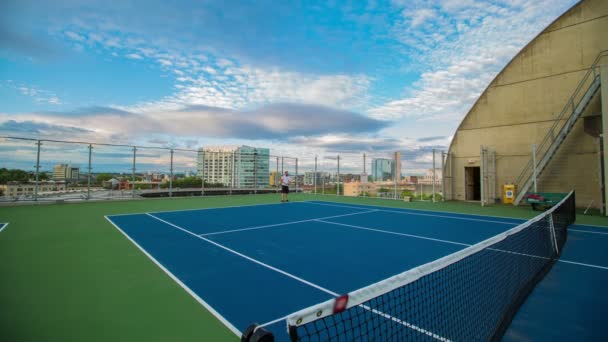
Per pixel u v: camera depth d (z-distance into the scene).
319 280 4.72
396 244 7.27
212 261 5.73
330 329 3.07
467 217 12.16
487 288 4.06
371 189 21.75
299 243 7.33
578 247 7.04
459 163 19.53
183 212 13.16
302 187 26.78
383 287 1.99
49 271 5.06
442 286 4.05
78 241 7.36
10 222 10.09
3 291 4.19
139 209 14.14
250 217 11.77
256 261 5.75
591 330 3.26
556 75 16.03
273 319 3.42
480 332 2.92
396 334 2.88
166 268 5.28
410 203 17.92
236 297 4.04
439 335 2.85
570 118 14.48
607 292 4.32
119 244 7.07
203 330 3.18
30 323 3.29
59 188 16.33
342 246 7.04
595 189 14.64
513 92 17.41
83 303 3.82
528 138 16.81
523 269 4.97
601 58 14.79
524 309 3.77
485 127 18.41
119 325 3.27
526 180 16.80
